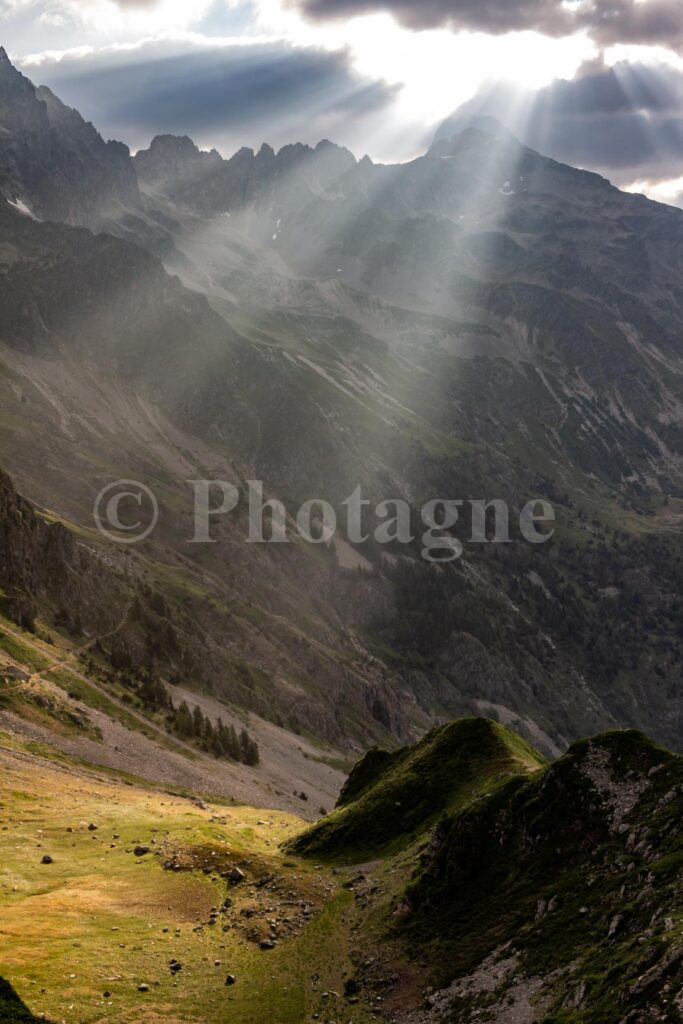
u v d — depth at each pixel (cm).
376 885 8369
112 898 8281
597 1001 5312
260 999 6656
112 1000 6419
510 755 9794
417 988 6594
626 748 7756
